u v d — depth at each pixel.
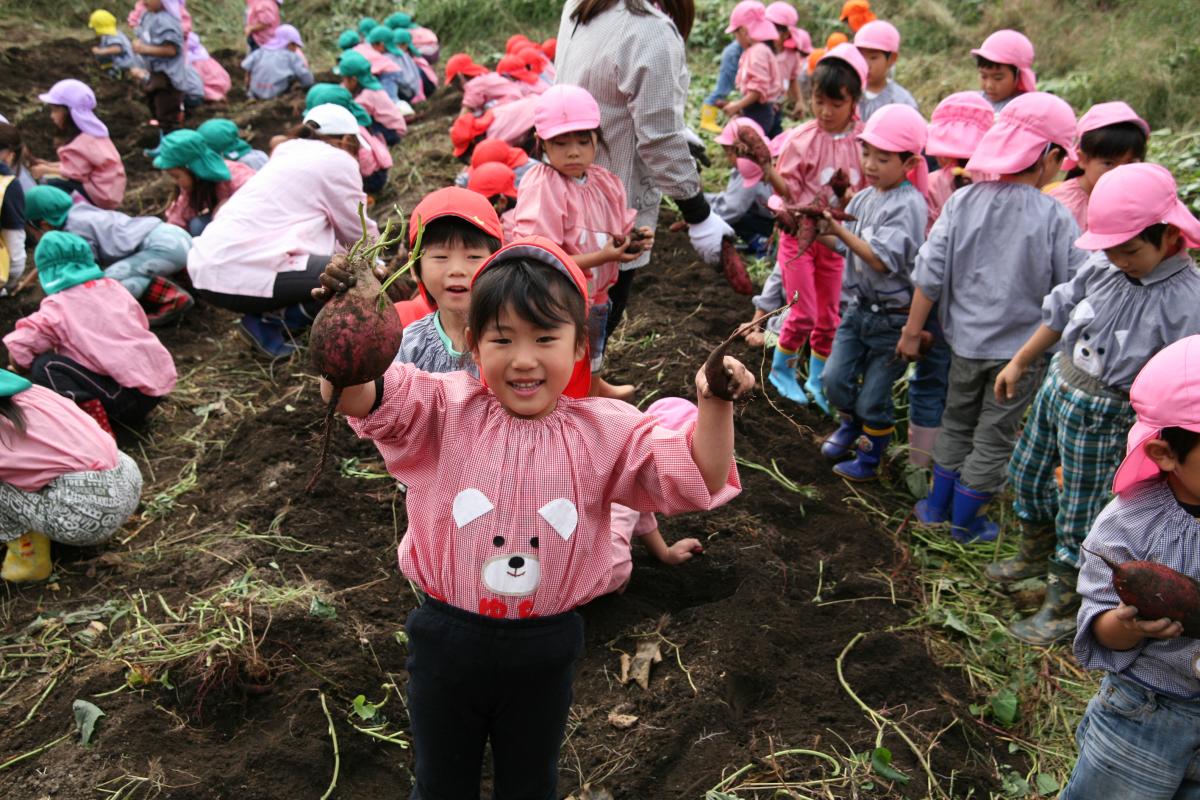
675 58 4.18
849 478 4.99
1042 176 4.23
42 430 4.04
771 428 5.29
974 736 3.40
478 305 2.09
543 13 15.34
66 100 7.56
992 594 4.25
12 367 5.17
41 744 3.17
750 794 3.01
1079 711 3.58
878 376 4.76
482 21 15.35
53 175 7.80
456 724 2.31
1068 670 3.77
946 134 5.05
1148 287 3.47
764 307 5.86
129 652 3.49
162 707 3.28
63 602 3.94
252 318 6.09
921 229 4.58
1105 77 9.80
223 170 6.93
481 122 8.95
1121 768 2.45
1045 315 3.87
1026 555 4.27
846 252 4.79
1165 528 2.33
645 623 3.70
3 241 6.74
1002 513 4.85
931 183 5.31
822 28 13.12
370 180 8.67
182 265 6.49
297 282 5.85
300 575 3.94
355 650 3.52
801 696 3.41
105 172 7.71
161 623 3.69
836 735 3.25
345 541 4.23
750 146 4.71
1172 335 3.46
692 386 5.42
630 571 3.79
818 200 4.50
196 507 4.63
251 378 5.93
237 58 14.38
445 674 2.24
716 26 13.16
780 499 4.63
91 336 4.97
